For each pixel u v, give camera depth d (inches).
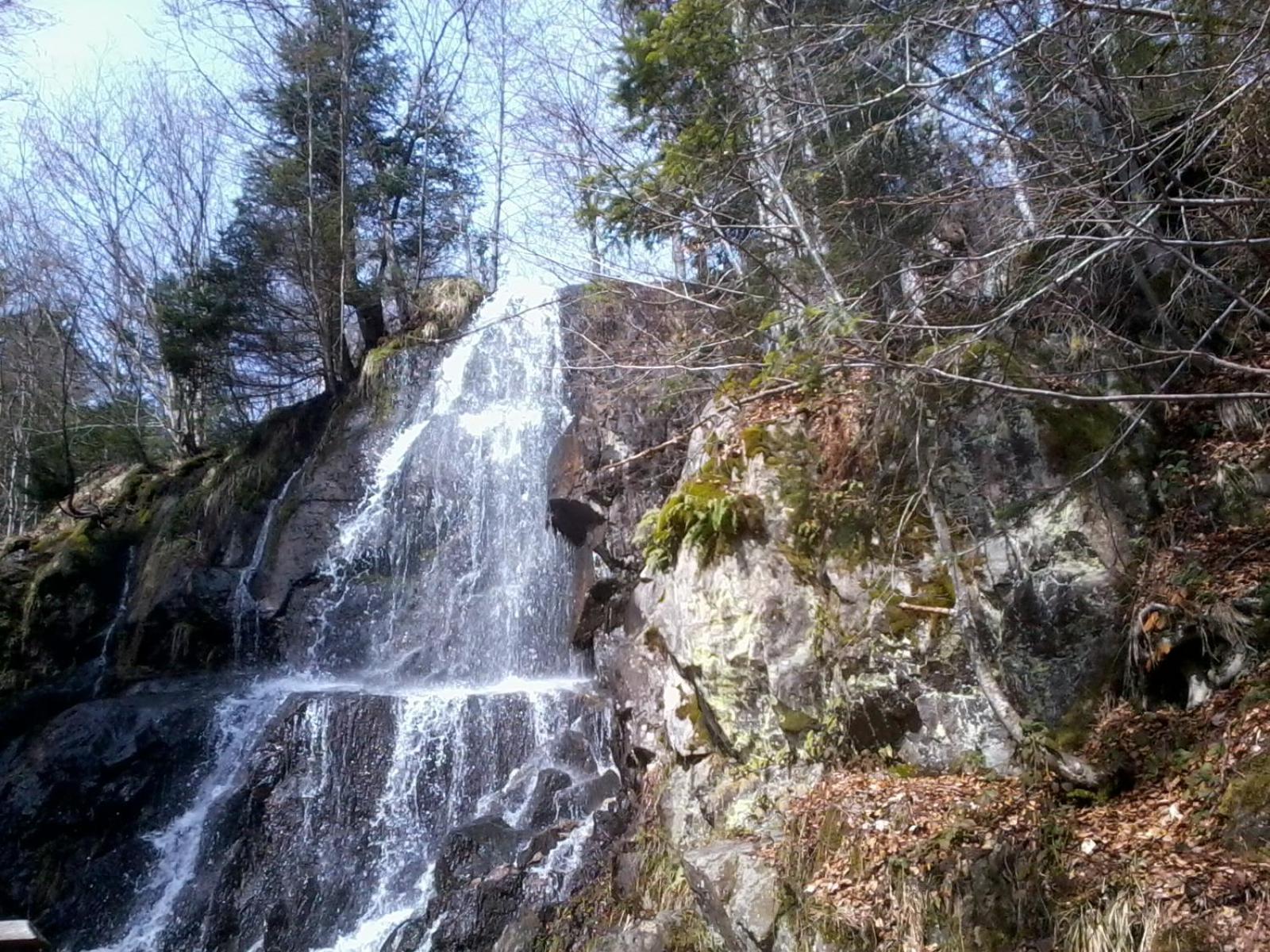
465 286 705.0
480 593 524.1
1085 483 275.1
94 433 911.7
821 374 269.3
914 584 282.8
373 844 395.2
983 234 302.2
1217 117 257.6
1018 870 214.4
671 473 447.8
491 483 555.2
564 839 343.0
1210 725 229.1
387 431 637.3
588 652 456.8
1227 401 285.6
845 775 271.7
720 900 251.9
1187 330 303.4
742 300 403.2
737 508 310.5
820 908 228.8
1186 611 248.1
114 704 499.5
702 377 428.5
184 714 475.8
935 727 269.1
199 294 724.0
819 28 305.0
